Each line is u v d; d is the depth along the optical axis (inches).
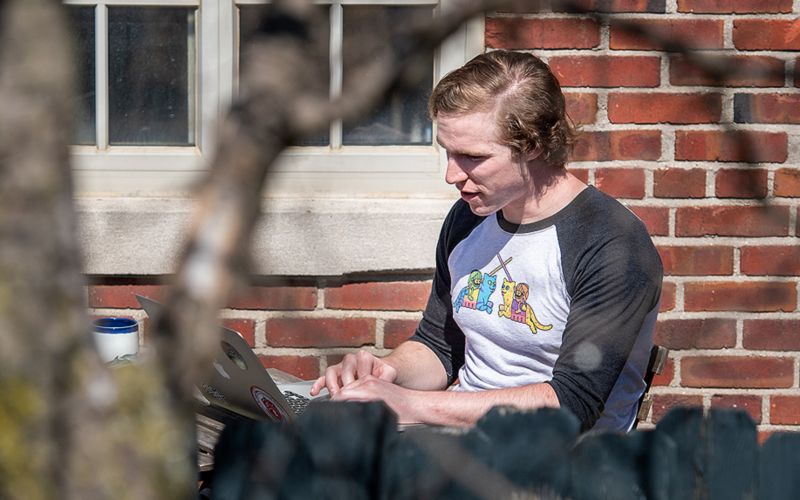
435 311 283.1
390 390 233.9
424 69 67.4
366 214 319.3
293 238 310.7
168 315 64.9
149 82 329.7
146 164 326.6
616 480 164.2
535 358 254.5
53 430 64.2
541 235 250.1
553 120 245.0
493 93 240.5
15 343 61.2
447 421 230.8
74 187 62.3
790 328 325.7
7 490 63.6
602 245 243.4
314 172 325.1
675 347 327.6
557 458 162.9
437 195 330.3
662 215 325.4
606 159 323.3
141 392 67.6
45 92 59.4
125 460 66.2
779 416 330.6
